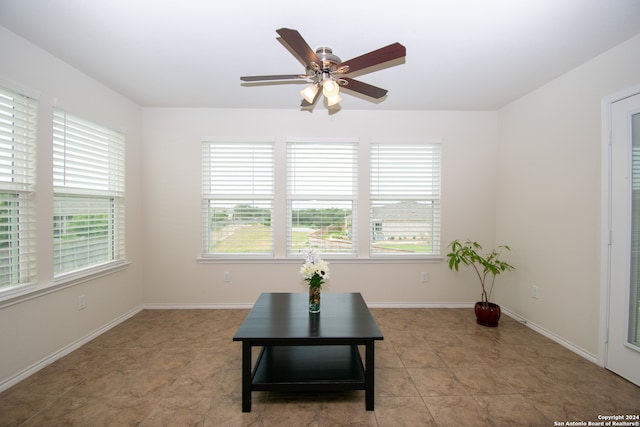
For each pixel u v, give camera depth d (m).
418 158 3.33
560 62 2.19
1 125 1.81
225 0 1.55
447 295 3.32
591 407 1.64
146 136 3.19
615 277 1.96
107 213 2.74
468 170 3.29
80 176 2.40
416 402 1.68
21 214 1.93
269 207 3.30
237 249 3.30
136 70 2.36
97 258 2.62
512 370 2.01
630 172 1.88
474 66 2.27
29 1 1.55
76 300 2.32
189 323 2.83
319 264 2.03
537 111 2.67
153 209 3.21
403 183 3.33
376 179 3.33
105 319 2.65
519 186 2.90
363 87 1.90
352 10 1.63
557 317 2.43
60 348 2.17
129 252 2.99
